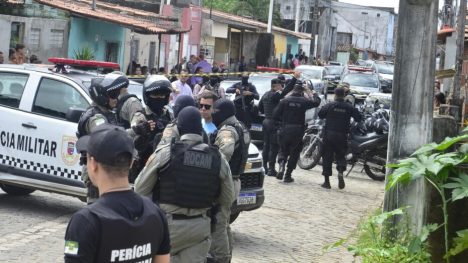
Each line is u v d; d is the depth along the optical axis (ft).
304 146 62.75
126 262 12.62
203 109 27.04
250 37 151.23
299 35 206.69
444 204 23.44
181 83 64.08
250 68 142.51
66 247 12.35
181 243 20.53
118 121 27.99
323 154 53.78
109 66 39.58
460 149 24.09
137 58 108.37
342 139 52.95
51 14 85.92
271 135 55.83
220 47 145.79
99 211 12.49
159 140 25.30
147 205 13.10
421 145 29.37
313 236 37.88
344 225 41.16
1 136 37.60
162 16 106.11
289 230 38.88
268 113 55.83
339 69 167.63
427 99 29.45
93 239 12.33
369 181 60.18
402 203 28.30
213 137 26.89
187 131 20.75
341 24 375.66
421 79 29.35
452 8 108.06
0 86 38.22
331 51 329.52
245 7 215.92
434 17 29.25
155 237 13.05
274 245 35.35
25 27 80.84
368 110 75.10
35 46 82.94
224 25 142.41
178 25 104.94
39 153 36.70
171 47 121.70
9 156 37.40
